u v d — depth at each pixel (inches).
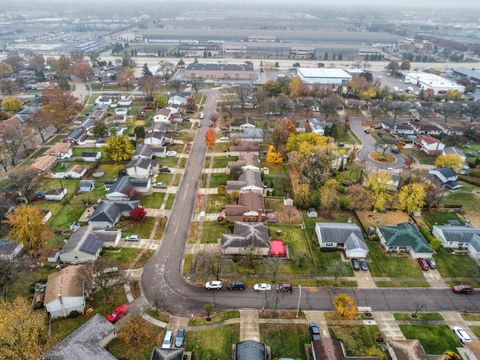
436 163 5565.9
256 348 2625.5
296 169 5442.9
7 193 4424.2
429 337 2891.2
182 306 3137.3
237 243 3688.5
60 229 4072.3
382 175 4704.7
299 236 4042.8
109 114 7711.6
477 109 7800.2
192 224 4212.6
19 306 2765.7
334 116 7854.3
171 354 2561.5
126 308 3083.2
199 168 5492.1
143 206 4530.0
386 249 3850.9
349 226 3983.8
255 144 6048.2
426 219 4431.6
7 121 6609.3
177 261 3649.1
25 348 2554.1
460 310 3169.3
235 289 3319.4
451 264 3693.4
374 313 3110.2
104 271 3292.3
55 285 3048.7
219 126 7086.6
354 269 3575.3
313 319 3036.4
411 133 7003.0
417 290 3368.6
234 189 4739.2
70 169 5255.9
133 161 5270.7
